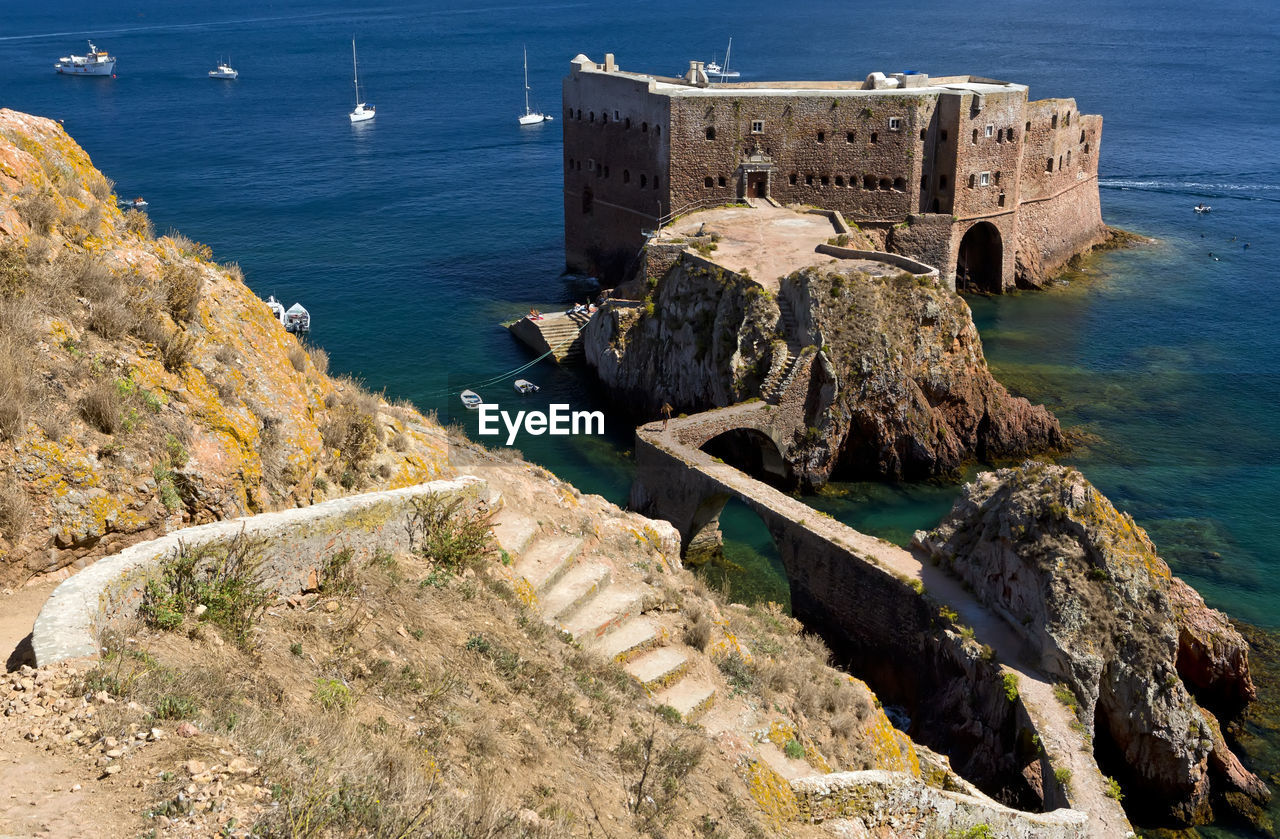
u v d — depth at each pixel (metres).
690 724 19.83
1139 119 190.38
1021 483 43.09
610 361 78.56
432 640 16.52
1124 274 106.00
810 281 68.88
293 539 15.80
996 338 87.25
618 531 27.56
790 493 66.44
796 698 24.48
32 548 15.20
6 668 12.02
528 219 122.56
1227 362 81.19
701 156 92.00
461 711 14.98
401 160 154.38
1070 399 74.50
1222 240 116.81
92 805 9.72
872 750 24.52
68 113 191.50
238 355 20.52
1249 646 46.00
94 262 19.02
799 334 68.75
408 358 80.19
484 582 19.64
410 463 24.20
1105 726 39.06
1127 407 73.00
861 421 67.44
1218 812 38.19
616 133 97.25
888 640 44.38
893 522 61.84
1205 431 68.88
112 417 16.59
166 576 14.04
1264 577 51.75
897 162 92.88
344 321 87.25
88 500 15.84
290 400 21.25
